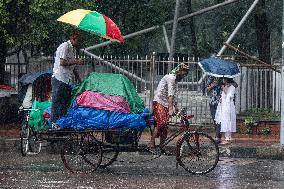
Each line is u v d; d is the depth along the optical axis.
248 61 34.91
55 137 19.78
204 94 31.77
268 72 34.72
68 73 20.28
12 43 33.16
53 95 20.16
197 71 32.12
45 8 31.59
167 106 20.03
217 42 62.62
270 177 19.05
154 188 16.75
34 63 34.62
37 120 23.11
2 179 18.11
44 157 23.22
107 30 20.81
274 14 62.47
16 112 33.88
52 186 16.92
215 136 27.34
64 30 35.19
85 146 19.58
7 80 37.97
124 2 40.16
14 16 32.62
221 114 25.30
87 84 19.78
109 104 19.39
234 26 55.88
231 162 22.62
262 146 24.42
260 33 47.28
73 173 19.48
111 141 19.64
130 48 43.34
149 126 19.92
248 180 18.38
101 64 35.41
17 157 23.20
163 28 41.06
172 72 20.17
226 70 25.03
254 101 33.84
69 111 19.56
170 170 20.38
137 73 32.91
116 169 20.50
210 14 67.44
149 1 40.53
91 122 19.38
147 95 32.62
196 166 19.55
